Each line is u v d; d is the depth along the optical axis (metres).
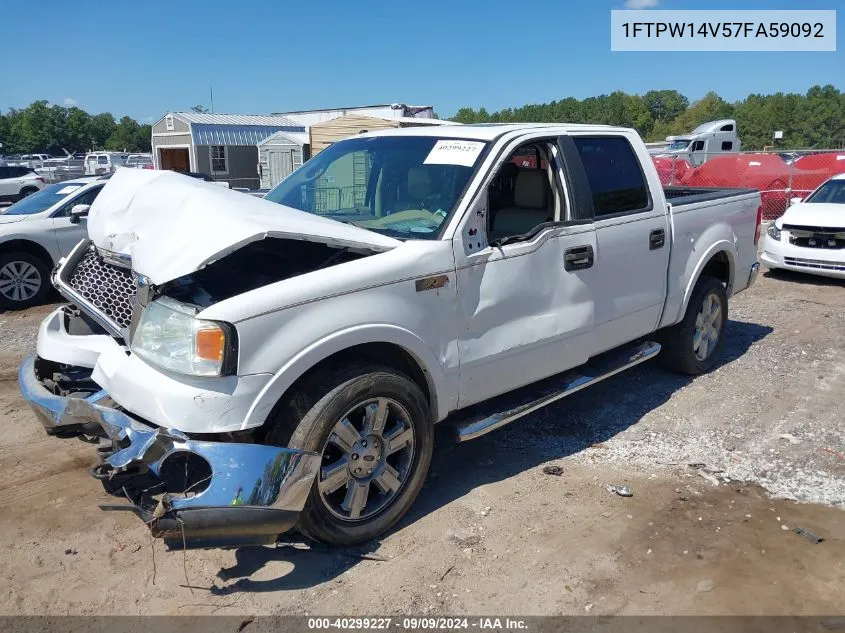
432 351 3.53
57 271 3.92
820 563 3.35
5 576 3.23
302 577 3.24
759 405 5.34
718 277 6.20
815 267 9.91
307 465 3.01
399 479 3.53
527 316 4.00
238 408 2.93
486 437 4.75
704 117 121.00
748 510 3.82
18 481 4.08
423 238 3.64
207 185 3.53
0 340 7.46
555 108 126.62
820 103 115.75
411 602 3.08
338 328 3.15
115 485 3.52
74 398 3.35
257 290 3.01
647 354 5.10
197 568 3.30
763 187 17.23
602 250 4.43
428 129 4.45
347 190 4.38
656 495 3.98
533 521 3.70
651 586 3.19
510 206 4.86
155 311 3.11
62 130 116.50
